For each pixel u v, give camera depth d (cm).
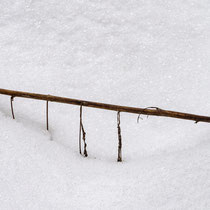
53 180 137
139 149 164
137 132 174
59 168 144
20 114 177
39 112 181
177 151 155
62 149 159
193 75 206
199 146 152
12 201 125
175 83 202
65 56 218
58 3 253
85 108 186
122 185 133
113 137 172
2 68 206
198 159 136
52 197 130
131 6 252
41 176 138
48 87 197
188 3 255
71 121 178
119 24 240
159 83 202
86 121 179
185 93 195
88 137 171
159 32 235
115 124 178
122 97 195
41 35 230
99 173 144
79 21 241
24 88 194
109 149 166
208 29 236
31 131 164
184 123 175
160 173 134
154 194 125
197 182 124
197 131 167
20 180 134
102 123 179
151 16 245
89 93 196
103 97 194
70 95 194
